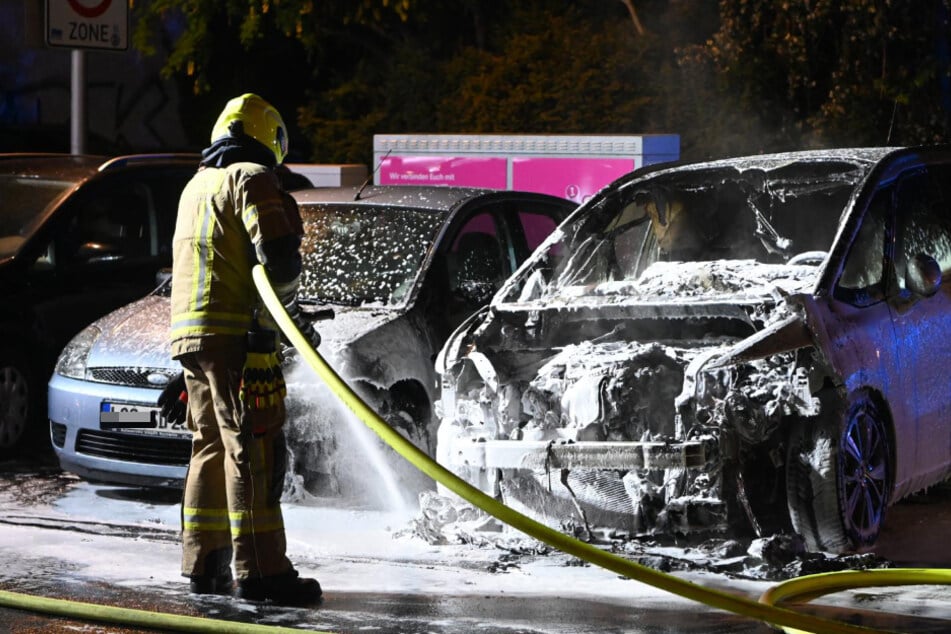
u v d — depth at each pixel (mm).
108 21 33281
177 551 18328
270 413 15367
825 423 17281
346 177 36719
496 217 24391
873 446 18078
